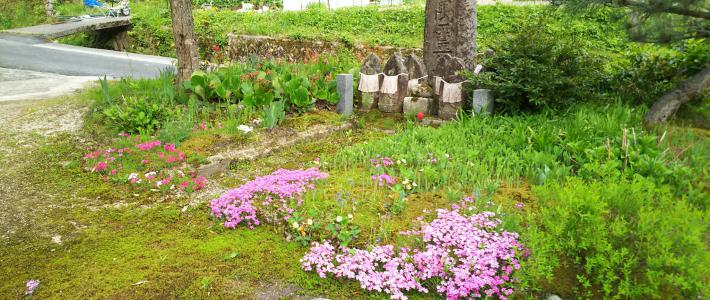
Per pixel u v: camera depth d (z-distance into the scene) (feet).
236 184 15.85
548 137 16.80
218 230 12.84
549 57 21.15
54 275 10.82
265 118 20.88
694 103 21.91
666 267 9.85
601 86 24.38
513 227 11.62
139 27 61.67
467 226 11.57
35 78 32.71
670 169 14.47
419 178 14.57
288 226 12.58
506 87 20.70
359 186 14.71
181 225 13.16
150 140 18.38
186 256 11.59
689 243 9.33
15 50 47.65
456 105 22.43
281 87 22.95
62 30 56.85
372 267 10.57
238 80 23.15
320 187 14.56
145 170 16.40
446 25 25.86
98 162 16.89
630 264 9.62
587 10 21.85
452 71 22.81
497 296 10.20
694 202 13.12
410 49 44.16
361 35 50.08
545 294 10.14
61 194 14.99
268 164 17.63
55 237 12.50
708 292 8.89
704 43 22.29
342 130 21.67
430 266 10.50
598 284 10.25
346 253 11.24
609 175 13.39
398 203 13.07
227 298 10.10
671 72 23.41
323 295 10.31
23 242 12.26
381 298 10.20
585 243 9.95
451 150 17.37
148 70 39.88
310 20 57.36
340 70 28.73
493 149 16.88
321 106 24.00
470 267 10.44
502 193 14.23
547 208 11.49
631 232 10.10
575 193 10.59
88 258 11.51
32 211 13.88
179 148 17.84
